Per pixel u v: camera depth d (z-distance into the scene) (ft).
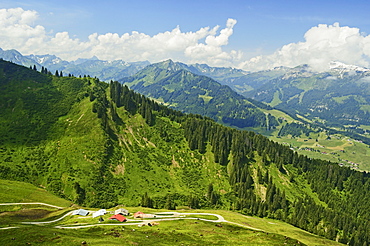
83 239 271.69
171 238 327.26
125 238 298.76
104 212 451.12
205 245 310.86
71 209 482.69
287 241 347.56
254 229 432.66
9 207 445.78
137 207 545.85
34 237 257.96
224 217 492.54
